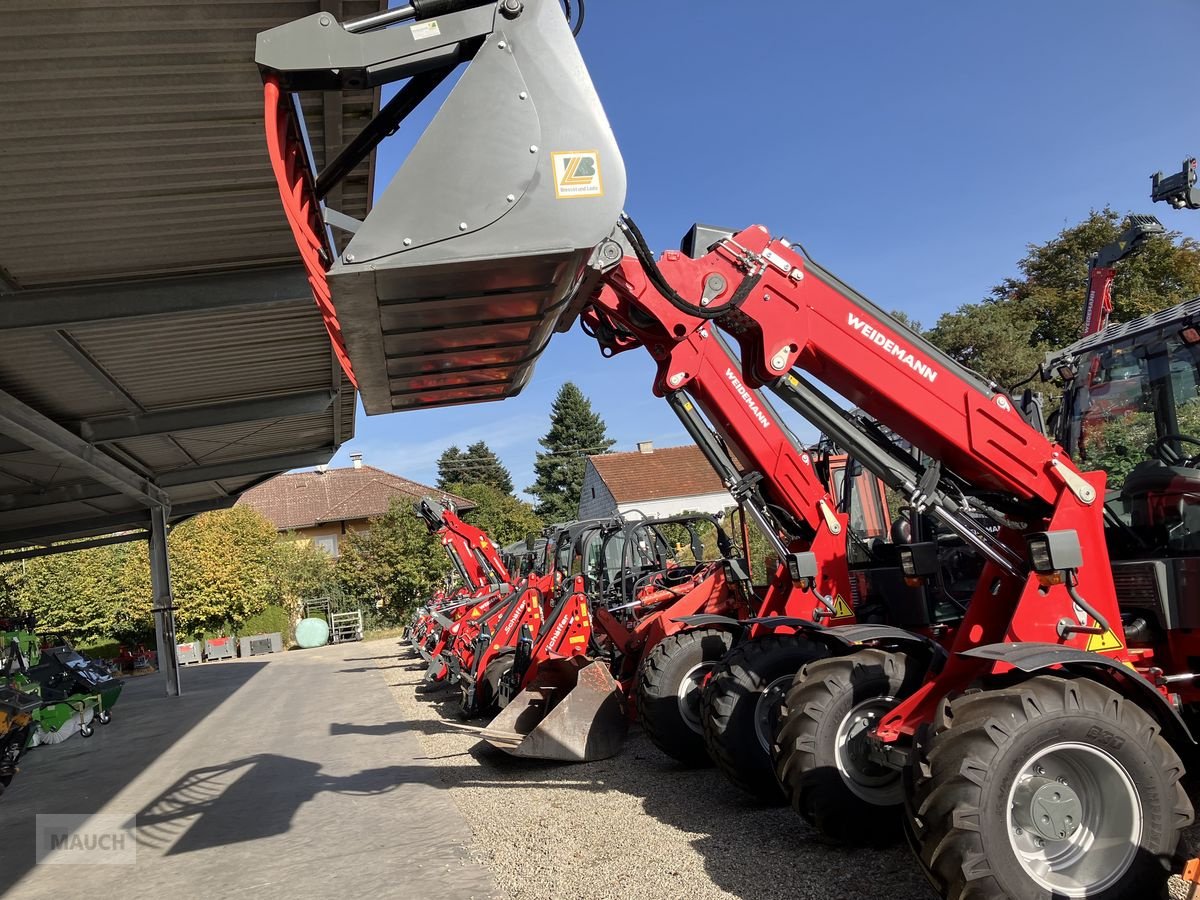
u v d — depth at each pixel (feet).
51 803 25.79
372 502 124.16
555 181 9.25
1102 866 9.95
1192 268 67.00
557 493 173.99
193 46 16.92
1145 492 13.33
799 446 17.94
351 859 16.47
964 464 12.19
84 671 43.52
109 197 21.38
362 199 23.53
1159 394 14.07
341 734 31.50
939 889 9.94
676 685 19.57
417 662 59.21
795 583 17.30
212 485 63.36
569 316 12.74
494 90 9.20
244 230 24.27
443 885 14.24
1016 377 71.41
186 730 37.93
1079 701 9.96
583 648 24.34
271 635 94.43
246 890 15.46
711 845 14.43
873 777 13.32
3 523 56.85
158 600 56.39
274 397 41.32
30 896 16.75
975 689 10.57
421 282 9.03
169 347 31.81
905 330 12.27
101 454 42.39
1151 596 12.16
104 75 17.17
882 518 21.02
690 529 30.55
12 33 15.62
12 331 25.54
